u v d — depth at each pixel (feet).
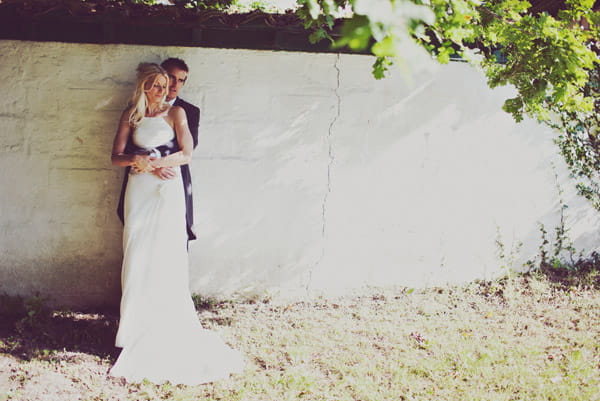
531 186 18.37
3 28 15.28
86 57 15.71
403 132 17.37
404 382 12.26
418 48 5.00
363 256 17.56
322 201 17.15
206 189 16.53
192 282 16.79
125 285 13.58
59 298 16.33
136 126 14.10
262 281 17.08
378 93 17.10
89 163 16.01
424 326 15.35
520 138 18.10
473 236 18.16
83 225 16.19
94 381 12.23
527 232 18.51
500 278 18.44
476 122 17.75
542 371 12.71
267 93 16.57
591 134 18.40
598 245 19.08
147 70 13.93
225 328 15.14
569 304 16.58
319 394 11.81
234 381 12.38
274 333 14.89
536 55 13.14
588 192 18.66
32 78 15.64
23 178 15.90
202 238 16.65
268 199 16.88
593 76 17.93
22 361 12.79
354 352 13.79
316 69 16.72
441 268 18.06
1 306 15.61
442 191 17.79
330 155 17.04
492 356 13.32
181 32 15.84
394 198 17.53
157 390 12.03
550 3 18.16
